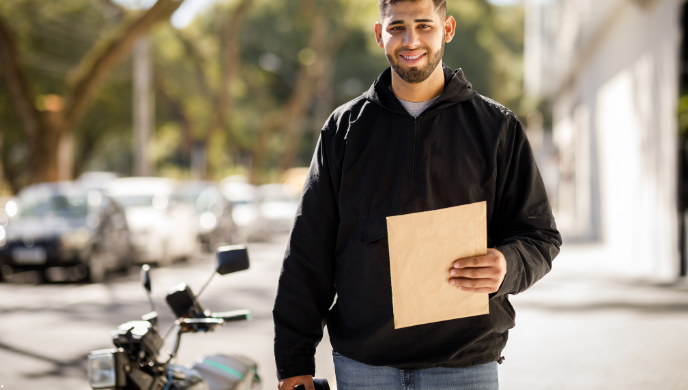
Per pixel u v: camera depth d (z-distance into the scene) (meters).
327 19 38.59
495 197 2.27
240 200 24.64
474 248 2.08
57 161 20.61
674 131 11.63
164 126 44.69
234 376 3.29
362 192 2.25
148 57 26.52
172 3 20.03
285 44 43.12
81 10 29.58
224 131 45.59
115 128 38.84
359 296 2.26
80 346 7.20
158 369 2.76
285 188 33.03
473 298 2.12
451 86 2.24
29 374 6.12
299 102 38.19
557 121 36.12
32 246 12.47
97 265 12.87
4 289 11.84
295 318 2.36
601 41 19.05
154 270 15.23
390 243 2.11
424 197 2.20
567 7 20.36
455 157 2.22
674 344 6.41
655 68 12.79
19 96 20.19
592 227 20.95
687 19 11.39
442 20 2.24
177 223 16.81
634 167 14.61
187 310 2.87
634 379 5.26
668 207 12.00
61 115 20.45
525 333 7.09
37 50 30.14
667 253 12.11
